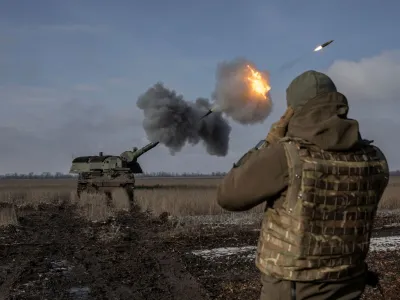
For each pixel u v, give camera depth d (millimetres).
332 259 2504
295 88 2744
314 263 2475
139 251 11367
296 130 2639
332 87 2746
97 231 14641
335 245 2500
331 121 2531
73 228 15336
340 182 2510
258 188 2523
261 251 2643
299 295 2494
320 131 2543
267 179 2510
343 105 2623
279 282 2529
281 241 2520
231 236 13375
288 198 2510
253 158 2578
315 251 2473
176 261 10141
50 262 10219
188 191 31203
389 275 8328
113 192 27531
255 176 2523
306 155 2502
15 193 32500
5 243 12484
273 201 2619
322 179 2488
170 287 8016
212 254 10867
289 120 2756
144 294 7605
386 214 19219
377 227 15727
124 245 12148
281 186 2516
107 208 20703
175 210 18938
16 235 13703
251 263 9812
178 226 14977
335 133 2541
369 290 7305
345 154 2615
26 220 17297
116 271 9297
